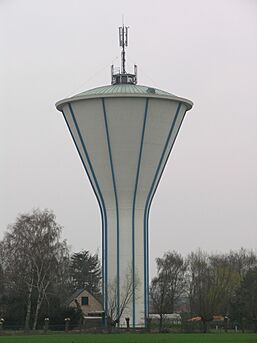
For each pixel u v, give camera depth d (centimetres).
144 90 9200
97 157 9106
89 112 9025
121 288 9150
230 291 12488
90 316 12194
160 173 9331
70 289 12750
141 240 9231
